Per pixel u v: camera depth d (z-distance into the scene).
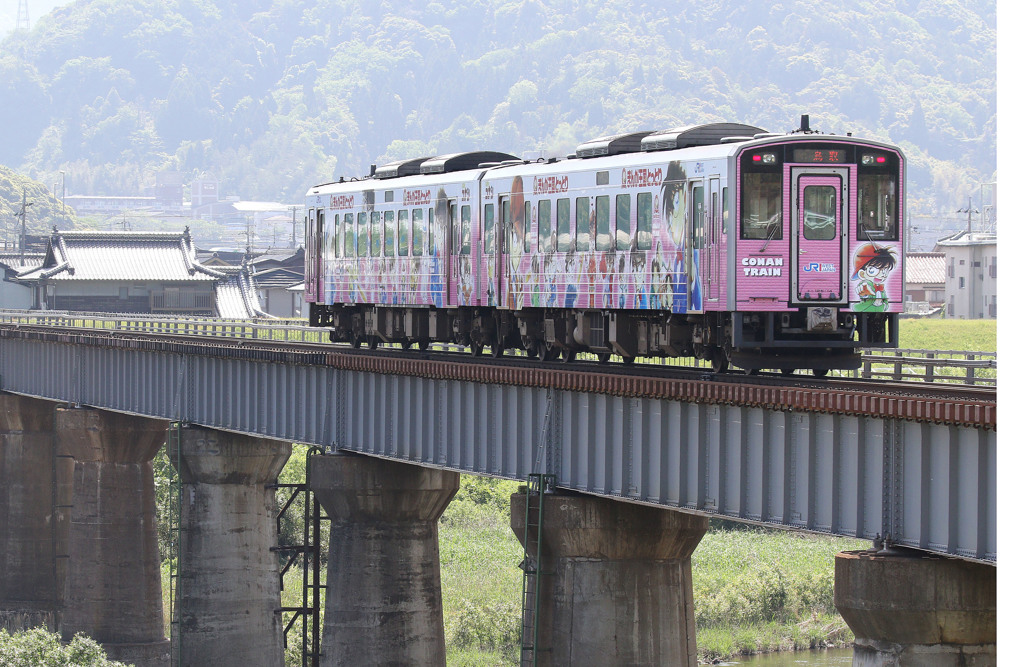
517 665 97.62
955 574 41.28
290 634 101.75
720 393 45.69
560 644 57.59
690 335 57.81
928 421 38.94
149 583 103.25
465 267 71.50
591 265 61.75
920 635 41.62
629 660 57.38
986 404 36.50
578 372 52.88
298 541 124.94
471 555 123.50
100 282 199.75
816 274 54.12
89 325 186.75
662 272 57.31
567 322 65.56
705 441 48.34
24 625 114.75
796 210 53.97
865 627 42.50
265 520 90.94
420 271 75.31
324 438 72.50
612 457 52.91
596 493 53.44
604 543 56.75
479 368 58.34
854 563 42.25
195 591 88.81
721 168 53.69
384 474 72.88
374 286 80.19
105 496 102.12
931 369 56.59
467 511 138.00
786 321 54.25
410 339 79.50
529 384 55.16
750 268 53.34
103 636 102.06
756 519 45.84
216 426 83.81
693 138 57.81
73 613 103.12
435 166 75.56
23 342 113.50
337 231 84.88
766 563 117.81
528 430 57.47
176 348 86.06
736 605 107.69
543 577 58.03
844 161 54.47
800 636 104.62
